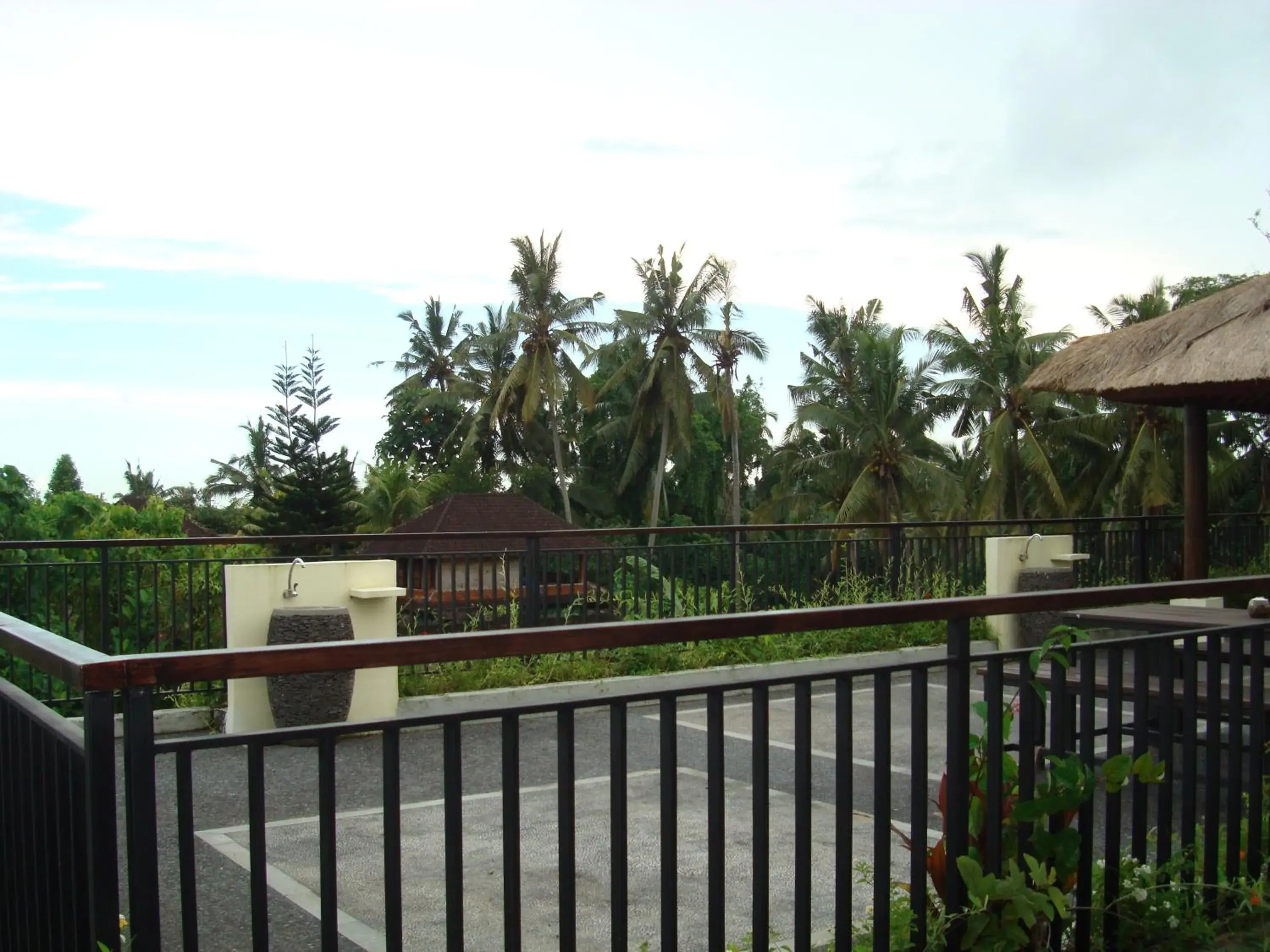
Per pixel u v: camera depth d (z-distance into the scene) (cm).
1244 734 543
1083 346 1032
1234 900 341
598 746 693
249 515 3444
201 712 751
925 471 4453
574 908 218
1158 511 3988
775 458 5244
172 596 762
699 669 923
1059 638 304
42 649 191
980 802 305
